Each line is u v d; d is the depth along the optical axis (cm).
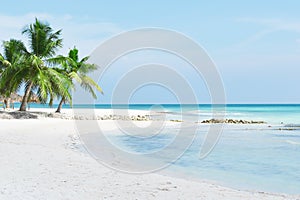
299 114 3991
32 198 487
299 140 1398
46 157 841
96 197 511
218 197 538
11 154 869
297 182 668
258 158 944
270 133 1703
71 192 531
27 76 2392
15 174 637
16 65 2353
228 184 650
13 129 1587
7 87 2464
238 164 859
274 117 3303
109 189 562
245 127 2048
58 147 1080
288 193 584
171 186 601
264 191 597
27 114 2289
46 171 676
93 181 612
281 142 1322
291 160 912
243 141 1358
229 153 1040
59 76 2456
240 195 555
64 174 657
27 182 580
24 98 2473
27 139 1250
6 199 477
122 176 672
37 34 2425
